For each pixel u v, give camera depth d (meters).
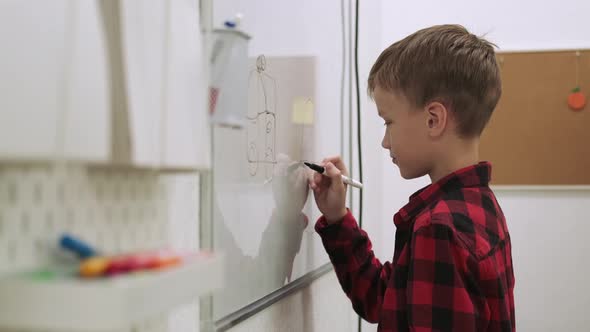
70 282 0.31
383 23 2.06
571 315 1.97
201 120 0.46
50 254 0.35
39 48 0.30
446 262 0.68
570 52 1.96
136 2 0.38
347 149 1.34
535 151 1.97
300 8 0.94
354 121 1.43
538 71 1.97
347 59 1.33
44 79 0.30
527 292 1.99
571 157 1.95
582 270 1.96
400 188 2.04
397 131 0.85
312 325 1.05
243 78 0.57
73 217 0.38
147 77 0.39
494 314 0.72
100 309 0.29
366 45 1.73
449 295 0.68
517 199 2.00
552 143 1.96
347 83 1.34
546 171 1.97
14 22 0.29
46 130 0.30
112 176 0.43
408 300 0.70
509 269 0.81
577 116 1.95
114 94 0.37
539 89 1.97
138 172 0.47
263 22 0.76
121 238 0.44
